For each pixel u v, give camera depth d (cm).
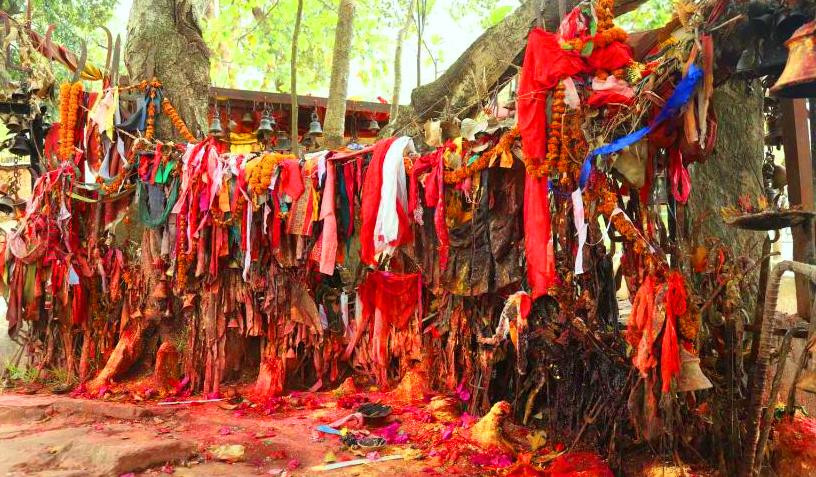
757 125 514
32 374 664
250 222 592
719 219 487
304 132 1079
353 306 679
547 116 386
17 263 650
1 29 744
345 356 661
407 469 412
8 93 747
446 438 466
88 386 622
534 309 482
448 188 512
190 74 732
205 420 524
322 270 556
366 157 570
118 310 661
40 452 420
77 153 659
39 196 648
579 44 365
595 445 420
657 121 347
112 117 655
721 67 336
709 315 397
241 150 1047
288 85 1881
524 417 477
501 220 481
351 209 573
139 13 734
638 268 383
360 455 440
